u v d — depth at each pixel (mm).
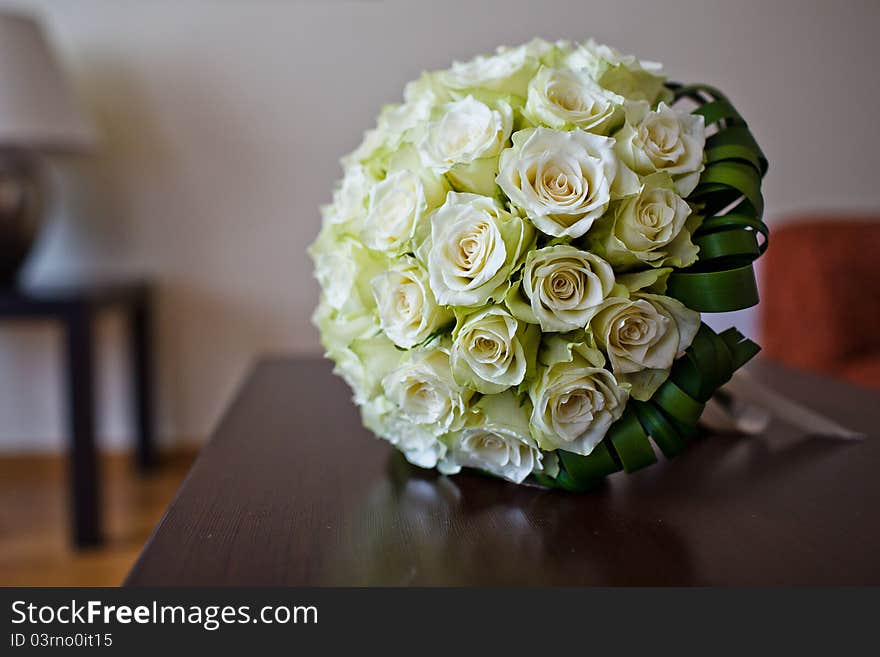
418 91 647
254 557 500
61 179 1944
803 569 485
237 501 587
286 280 2016
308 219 2006
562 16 2004
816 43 2062
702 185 584
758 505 579
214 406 2037
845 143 2104
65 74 1672
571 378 549
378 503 584
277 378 1023
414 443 629
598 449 583
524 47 635
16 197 1656
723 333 600
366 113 1987
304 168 1991
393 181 583
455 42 1988
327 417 815
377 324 609
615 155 552
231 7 1932
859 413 828
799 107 2086
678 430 596
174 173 1967
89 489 1511
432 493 604
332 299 632
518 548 512
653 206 550
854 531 533
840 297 1635
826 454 692
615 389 556
